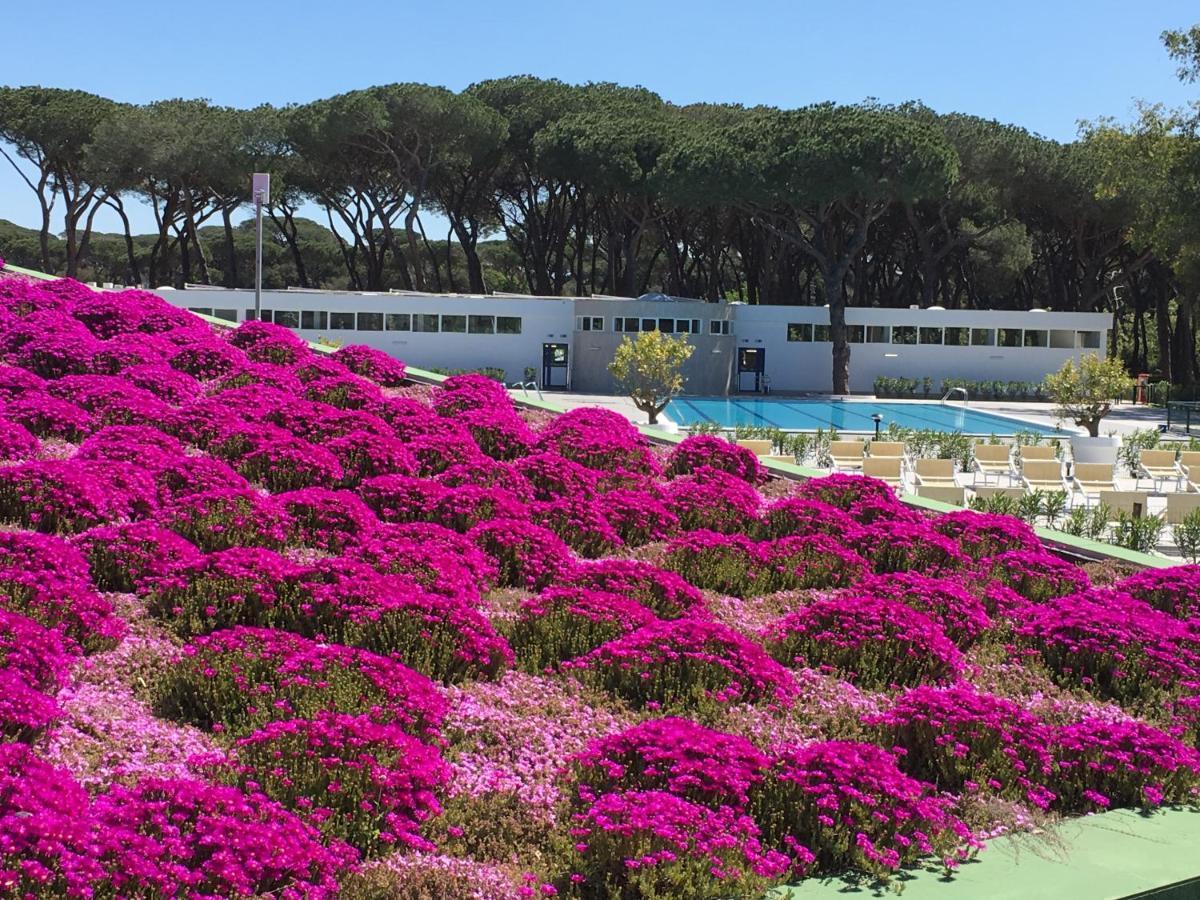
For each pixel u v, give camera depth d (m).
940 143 44.75
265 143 51.69
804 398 46.22
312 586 7.52
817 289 69.44
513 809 5.56
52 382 12.96
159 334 16.33
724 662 7.12
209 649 6.43
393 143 53.81
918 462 21.38
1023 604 9.42
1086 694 7.90
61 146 51.53
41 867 4.14
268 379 14.24
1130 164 40.12
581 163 51.53
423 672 6.93
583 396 43.47
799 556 9.98
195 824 4.64
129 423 11.80
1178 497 17.53
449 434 12.36
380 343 45.84
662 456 14.15
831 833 5.48
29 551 7.39
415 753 5.50
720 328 48.75
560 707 6.78
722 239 61.84
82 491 8.84
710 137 47.91
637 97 59.84
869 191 44.09
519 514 10.21
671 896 4.89
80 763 5.37
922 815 5.60
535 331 47.03
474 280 60.00
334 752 5.38
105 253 70.81
